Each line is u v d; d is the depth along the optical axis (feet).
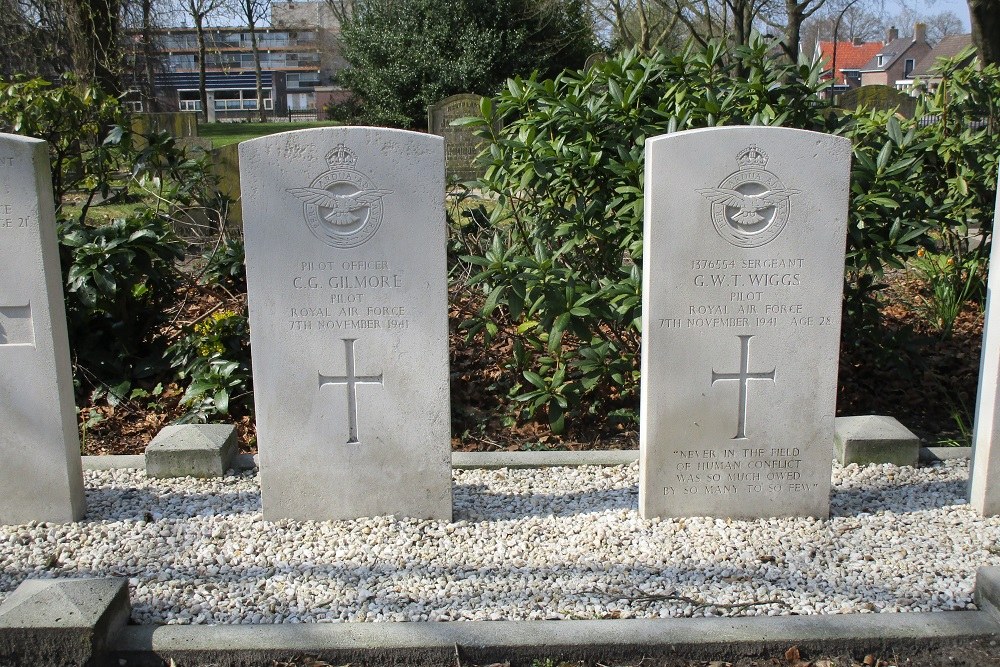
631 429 18.28
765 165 12.49
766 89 17.79
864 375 20.24
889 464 15.99
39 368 13.28
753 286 12.93
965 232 23.89
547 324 17.15
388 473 13.76
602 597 11.67
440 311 13.09
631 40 73.82
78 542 13.38
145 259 19.40
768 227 12.70
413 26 75.00
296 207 12.69
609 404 18.75
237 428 18.51
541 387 17.52
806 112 18.60
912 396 19.58
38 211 12.66
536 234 18.33
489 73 72.13
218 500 14.82
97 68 50.37
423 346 13.21
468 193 25.18
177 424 17.43
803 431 13.55
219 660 10.54
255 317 13.07
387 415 13.50
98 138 25.91
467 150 49.44
